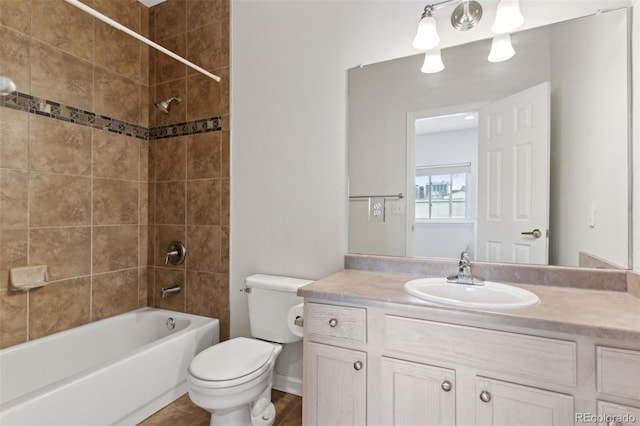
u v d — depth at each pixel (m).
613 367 0.82
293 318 1.50
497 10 1.33
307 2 1.78
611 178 1.23
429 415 1.03
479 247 1.45
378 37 1.62
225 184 2.02
